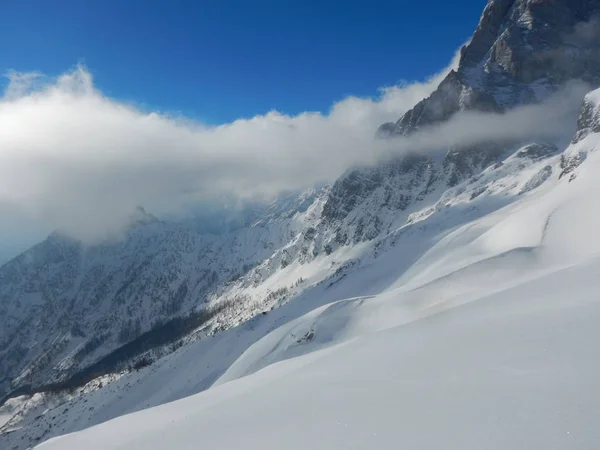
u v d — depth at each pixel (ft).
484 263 234.17
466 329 86.17
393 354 86.94
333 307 268.82
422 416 49.55
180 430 81.46
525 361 57.88
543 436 37.83
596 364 50.14
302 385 85.20
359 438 48.55
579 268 115.85
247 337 511.40
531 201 528.22
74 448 103.30
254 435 61.62
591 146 531.09
